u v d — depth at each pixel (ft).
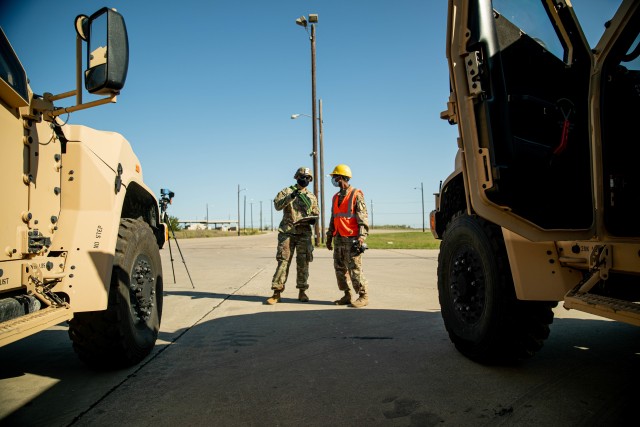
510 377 9.94
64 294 8.84
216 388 9.43
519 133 9.02
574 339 13.38
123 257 10.52
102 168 9.98
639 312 6.16
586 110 9.29
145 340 11.51
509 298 9.87
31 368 10.89
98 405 8.50
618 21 8.60
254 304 19.94
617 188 8.38
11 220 7.45
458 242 11.73
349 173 19.79
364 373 10.34
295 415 8.01
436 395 8.91
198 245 87.66
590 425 7.47
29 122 8.07
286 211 20.43
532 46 9.59
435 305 19.51
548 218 9.11
